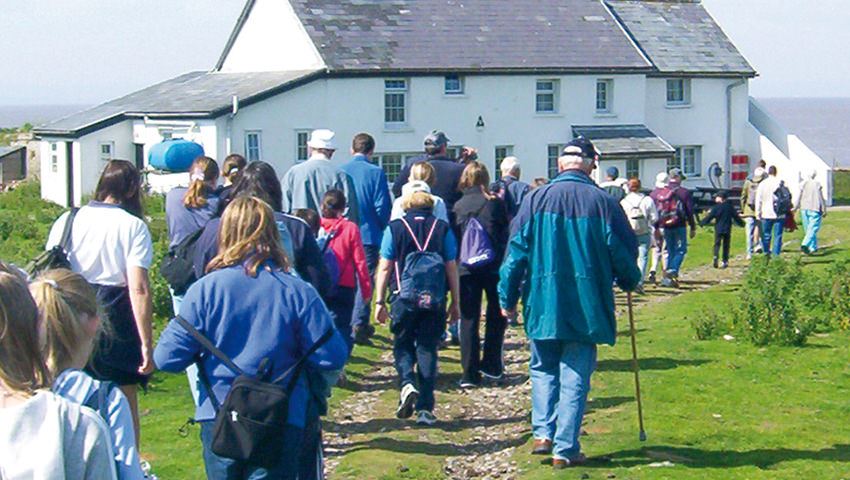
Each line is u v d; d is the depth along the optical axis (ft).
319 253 26.09
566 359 28.60
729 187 169.99
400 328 33.94
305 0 150.41
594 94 160.56
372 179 43.62
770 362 42.70
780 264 62.34
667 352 44.78
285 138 139.44
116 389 14.29
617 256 27.91
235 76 155.22
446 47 152.35
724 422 33.22
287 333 19.67
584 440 31.09
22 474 12.46
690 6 179.22
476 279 38.68
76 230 25.14
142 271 25.17
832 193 168.96
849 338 47.93
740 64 172.86
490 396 37.93
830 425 33.04
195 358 19.79
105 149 149.28
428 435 32.71
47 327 13.84
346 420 34.55
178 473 28.94
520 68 154.20
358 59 144.77
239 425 19.03
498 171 154.81
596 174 154.92
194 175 30.50
